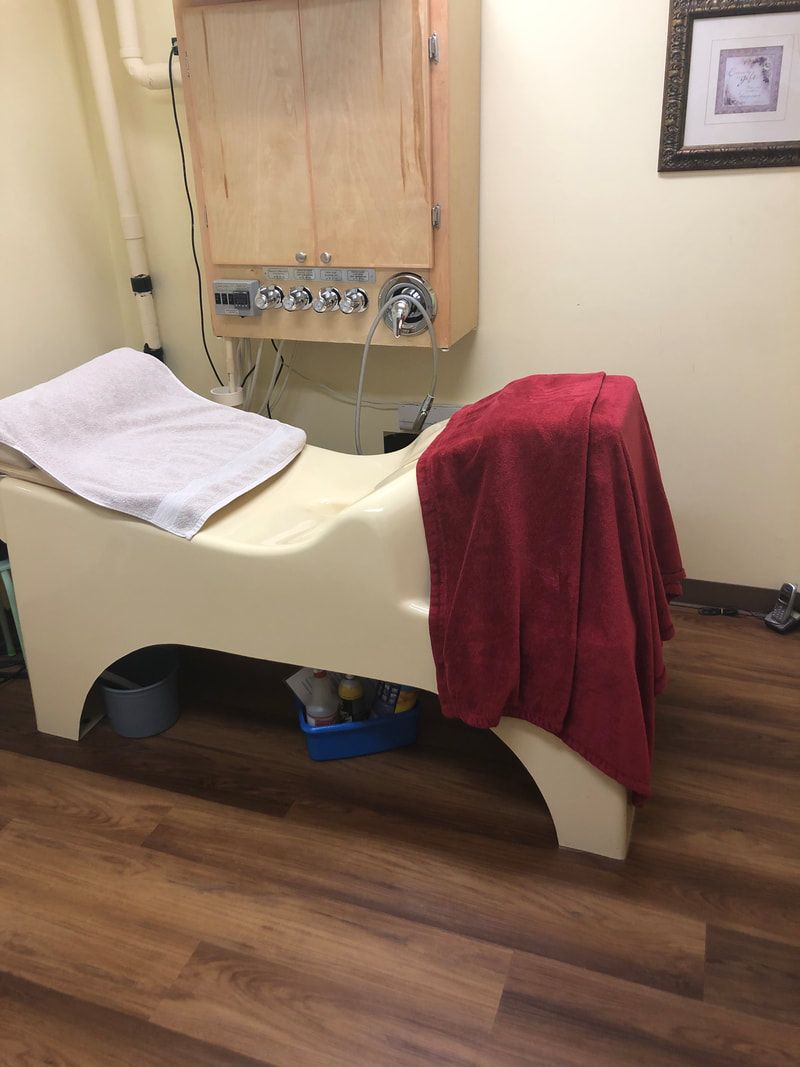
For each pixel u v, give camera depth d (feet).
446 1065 3.84
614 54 6.14
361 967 4.31
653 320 6.77
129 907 4.68
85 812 5.36
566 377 5.24
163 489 5.25
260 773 5.67
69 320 7.67
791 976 4.21
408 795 5.45
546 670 4.53
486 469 4.32
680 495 7.23
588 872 4.84
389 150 6.00
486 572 4.42
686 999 4.10
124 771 5.71
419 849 5.03
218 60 6.11
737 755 5.71
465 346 7.35
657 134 6.25
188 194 7.59
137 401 6.14
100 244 7.93
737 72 5.94
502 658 4.51
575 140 6.44
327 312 6.70
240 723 6.17
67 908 4.68
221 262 6.77
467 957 4.34
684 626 7.22
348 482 6.18
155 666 6.42
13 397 5.44
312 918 4.58
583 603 4.42
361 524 4.62
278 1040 3.97
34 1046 3.98
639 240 6.57
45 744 5.98
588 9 6.07
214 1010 4.11
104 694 5.97
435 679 4.82
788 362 6.57
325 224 6.36
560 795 4.88
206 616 5.23
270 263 6.64
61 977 4.30
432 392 6.77
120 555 5.25
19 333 7.15
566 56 6.23
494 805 5.36
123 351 6.39
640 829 5.13
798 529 7.02
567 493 4.26
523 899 4.67
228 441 6.07
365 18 5.68
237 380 7.73
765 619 7.19
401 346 6.98
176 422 6.17
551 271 6.87
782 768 5.59
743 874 4.80
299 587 4.91
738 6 5.76
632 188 6.45
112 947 4.45
